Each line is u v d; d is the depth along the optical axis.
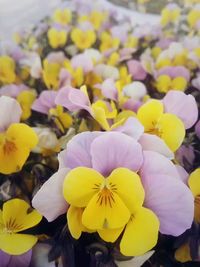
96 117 0.08
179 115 0.08
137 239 0.06
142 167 0.06
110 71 0.13
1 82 0.13
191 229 0.07
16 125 0.08
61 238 0.06
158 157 0.06
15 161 0.07
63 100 0.08
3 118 0.08
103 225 0.06
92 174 0.06
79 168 0.06
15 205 0.07
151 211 0.06
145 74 0.13
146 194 0.06
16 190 0.07
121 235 0.06
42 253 0.06
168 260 0.07
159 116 0.08
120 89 0.11
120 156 0.06
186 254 0.07
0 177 0.08
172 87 0.12
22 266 0.06
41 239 0.06
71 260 0.06
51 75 0.13
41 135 0.08
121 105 0.10
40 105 0.10
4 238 0.06
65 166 0.06
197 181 0.07
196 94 0.11
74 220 0.06
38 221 0.06
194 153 0.08
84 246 0.06
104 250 0.06
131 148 0.06
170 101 0.08
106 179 0.06
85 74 0.13
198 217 0.07
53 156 0.08
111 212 0.06
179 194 0.06
